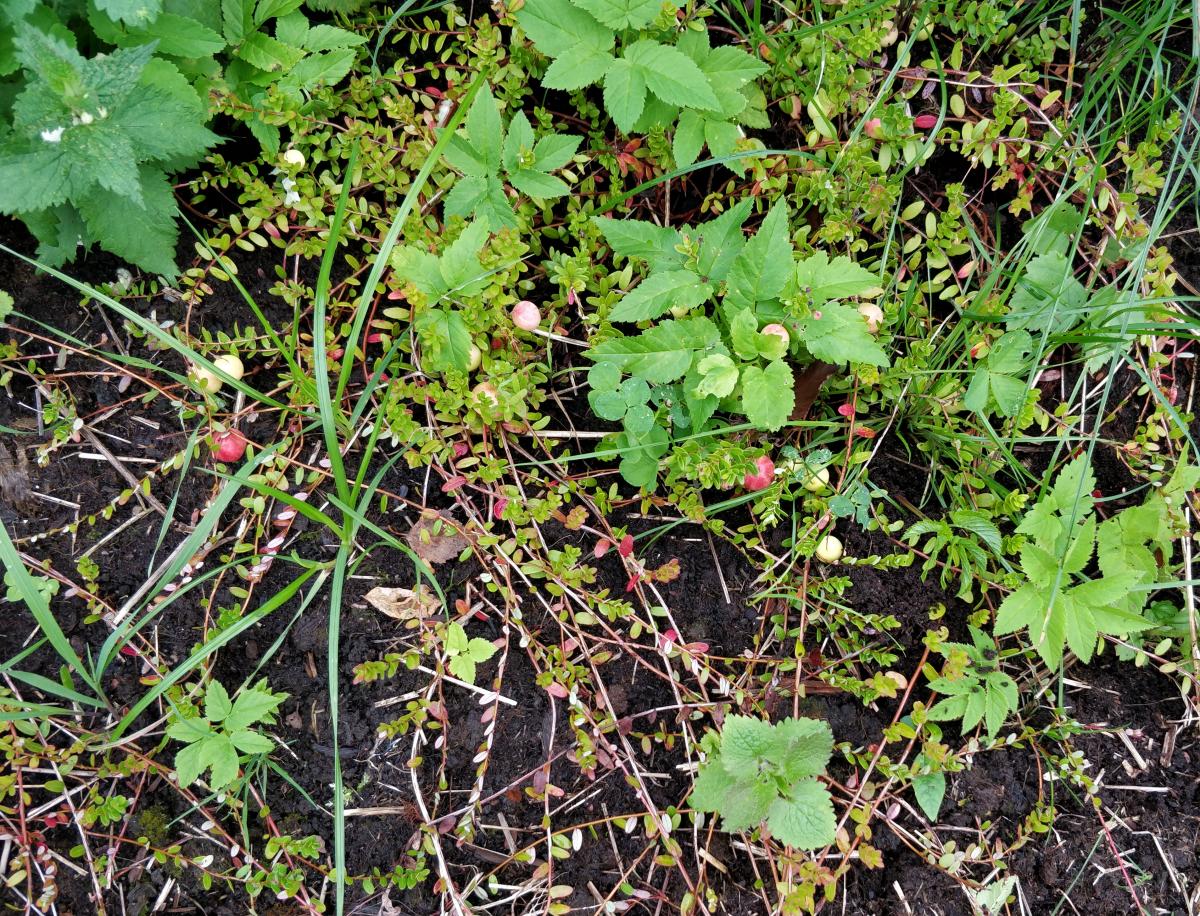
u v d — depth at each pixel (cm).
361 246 58
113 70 44
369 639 53
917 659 56
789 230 59
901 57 56
